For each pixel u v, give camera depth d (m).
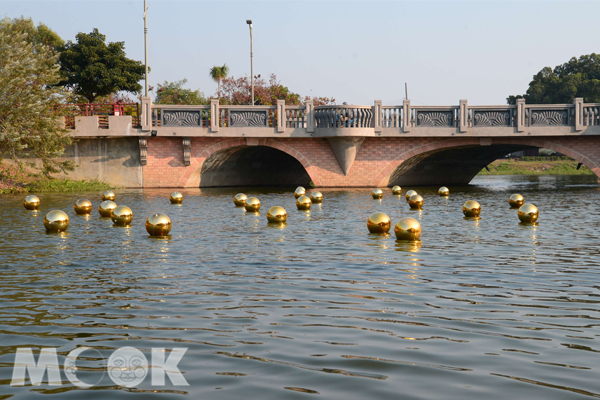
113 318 6.50
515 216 18.02
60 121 34.47
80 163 37.22
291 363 5.04
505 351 5.32
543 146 35.72
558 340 5.64
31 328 6.14
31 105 31.36
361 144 36.81
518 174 81.50
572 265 9.60
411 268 9.39
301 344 5.55
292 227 15.20
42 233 14.17
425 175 42.78
